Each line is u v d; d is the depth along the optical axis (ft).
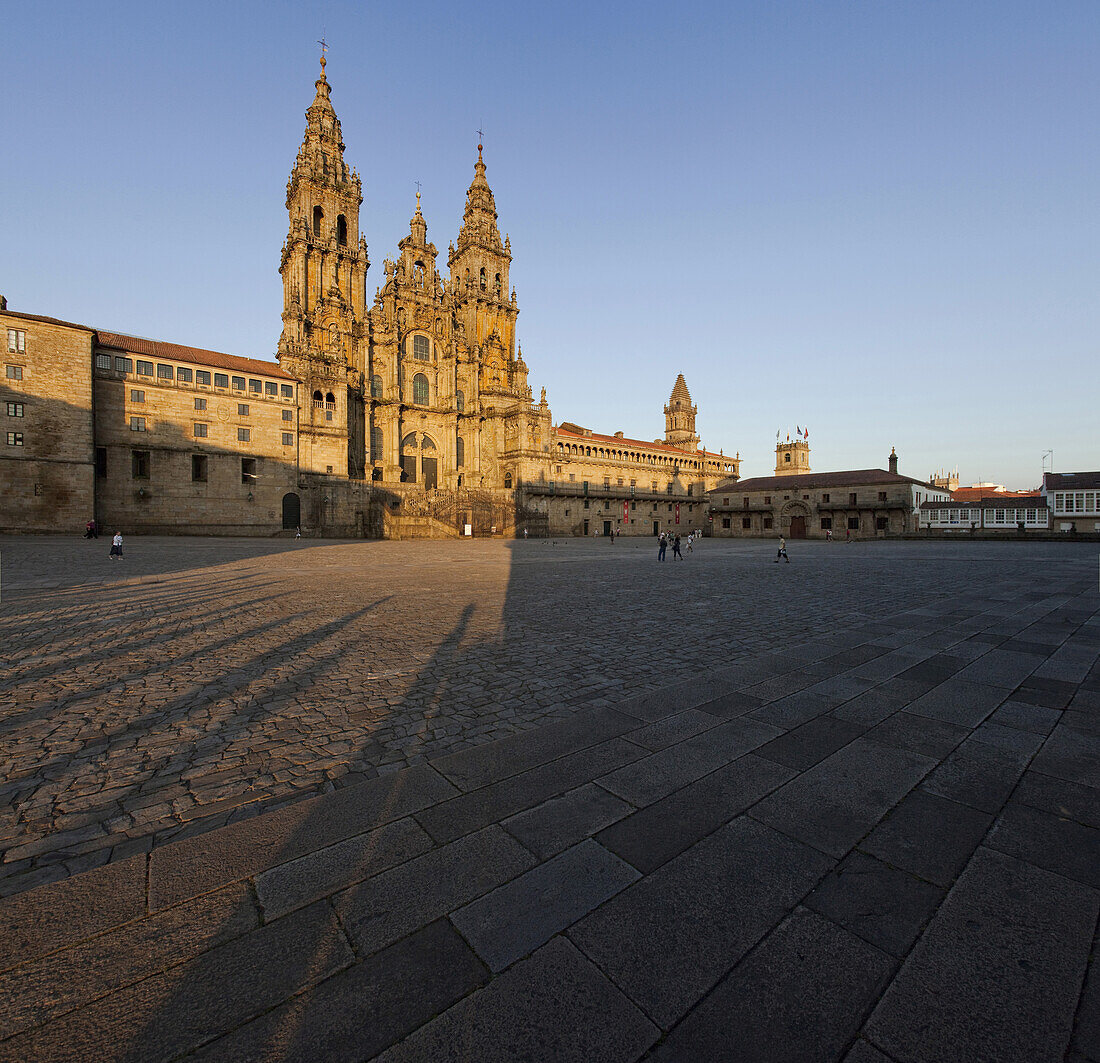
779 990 8.00
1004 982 8.06
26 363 143.54
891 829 11.98
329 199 227.40
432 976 8.21
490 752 16.15
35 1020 7.45
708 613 41.47
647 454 324.19
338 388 207.82
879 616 39.50
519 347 290.15
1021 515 214.90
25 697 21.48
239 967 8.32
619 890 10.03
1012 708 19.63
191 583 57.62
